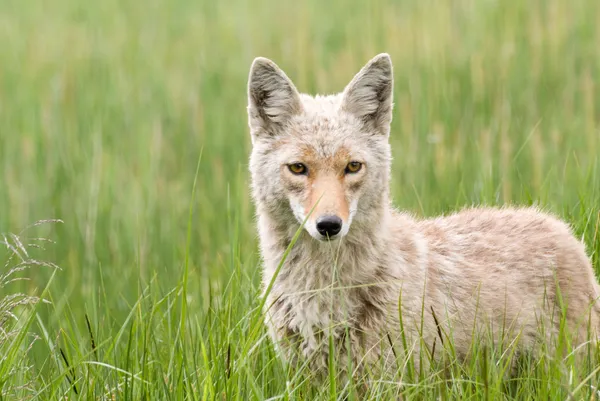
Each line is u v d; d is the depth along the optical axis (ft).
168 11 85.30
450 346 26.58
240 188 43.78
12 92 63.87
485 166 42.70
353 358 27.37
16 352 26.27
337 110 29.78
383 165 29.45
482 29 66.49
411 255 28.96
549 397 25.68
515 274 30.78
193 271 38.91
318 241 27.89
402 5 79.00
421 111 52.60
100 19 84.07
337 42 70.03
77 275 41.60
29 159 51.96
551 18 64.64
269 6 85.56
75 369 28.04
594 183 37.76
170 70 67.36
